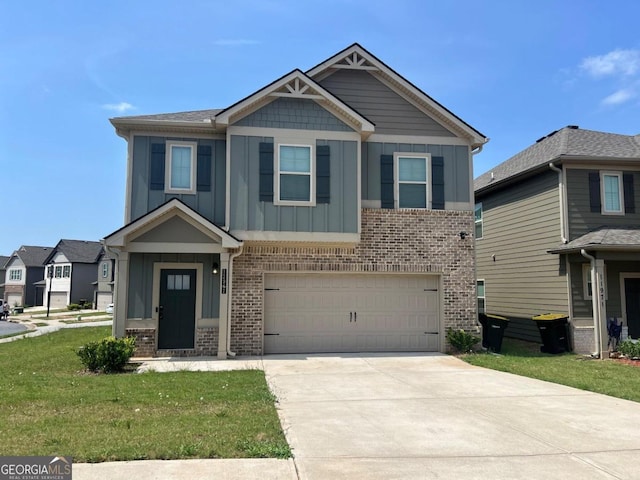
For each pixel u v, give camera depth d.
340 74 14.10
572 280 14.73
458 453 5.29
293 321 13.18
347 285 13.48
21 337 19.62
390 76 13.99
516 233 17.59
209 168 13.02
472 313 13.76
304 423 6.38
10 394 7.76
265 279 13.12
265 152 12.71
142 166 12.81
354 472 4.68
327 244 12.92
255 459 4.95
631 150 16.05
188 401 7.34
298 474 4.60
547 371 10.62
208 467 4.71
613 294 15.05
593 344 14.02
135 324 12.38
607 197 15.38
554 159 15.09
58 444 5.22
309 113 12.98
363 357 12.48
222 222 12.88
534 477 4.64
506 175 17.97
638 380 9.59
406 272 13.55
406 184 13.86
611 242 13.41
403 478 4.56
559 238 15.17
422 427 6.26
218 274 12.74
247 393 7.93
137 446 5.17
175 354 12.42
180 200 12.02
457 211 13.98
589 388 8.81
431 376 10.02
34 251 59.81
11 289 58.34
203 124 12.75
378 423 6.43
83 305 49.19
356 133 13.12
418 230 13.73
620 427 6.31
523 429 6.21
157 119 12.73
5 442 5.28
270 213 12.56
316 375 10.04
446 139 14.16
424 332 13.66
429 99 13.98
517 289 17.45
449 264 13.79
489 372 10.55
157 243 11.95
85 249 54.06
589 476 4.68
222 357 12.06
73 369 10.53
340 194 12.88
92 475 4.48
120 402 7.24
